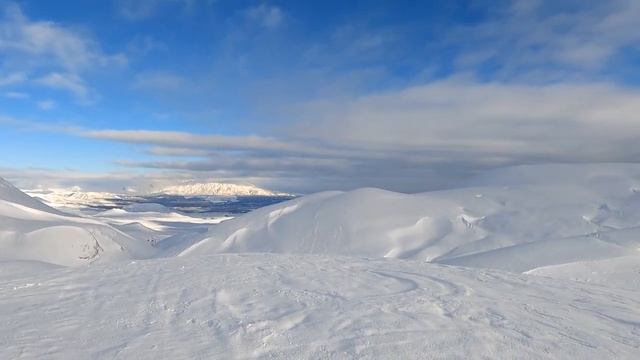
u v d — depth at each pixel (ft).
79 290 25.99
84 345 16.98
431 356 15.84
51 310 21.79
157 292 25.40
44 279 29.30
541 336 18.44
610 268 44.98
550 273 45.21
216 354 16.03
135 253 107.86
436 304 22.84
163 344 17.06
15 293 25.38
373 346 16.70
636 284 41.01
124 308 22.11
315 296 24.36
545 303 24.39
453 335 17.97
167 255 87.40
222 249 81.66
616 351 17.28
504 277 32.01
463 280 29.96
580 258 47.34
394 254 65.87
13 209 123.44
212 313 21.11
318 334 18.02
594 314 22.59
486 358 15.83
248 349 16.49
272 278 29.43
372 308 21.81
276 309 21.74
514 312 21.95
